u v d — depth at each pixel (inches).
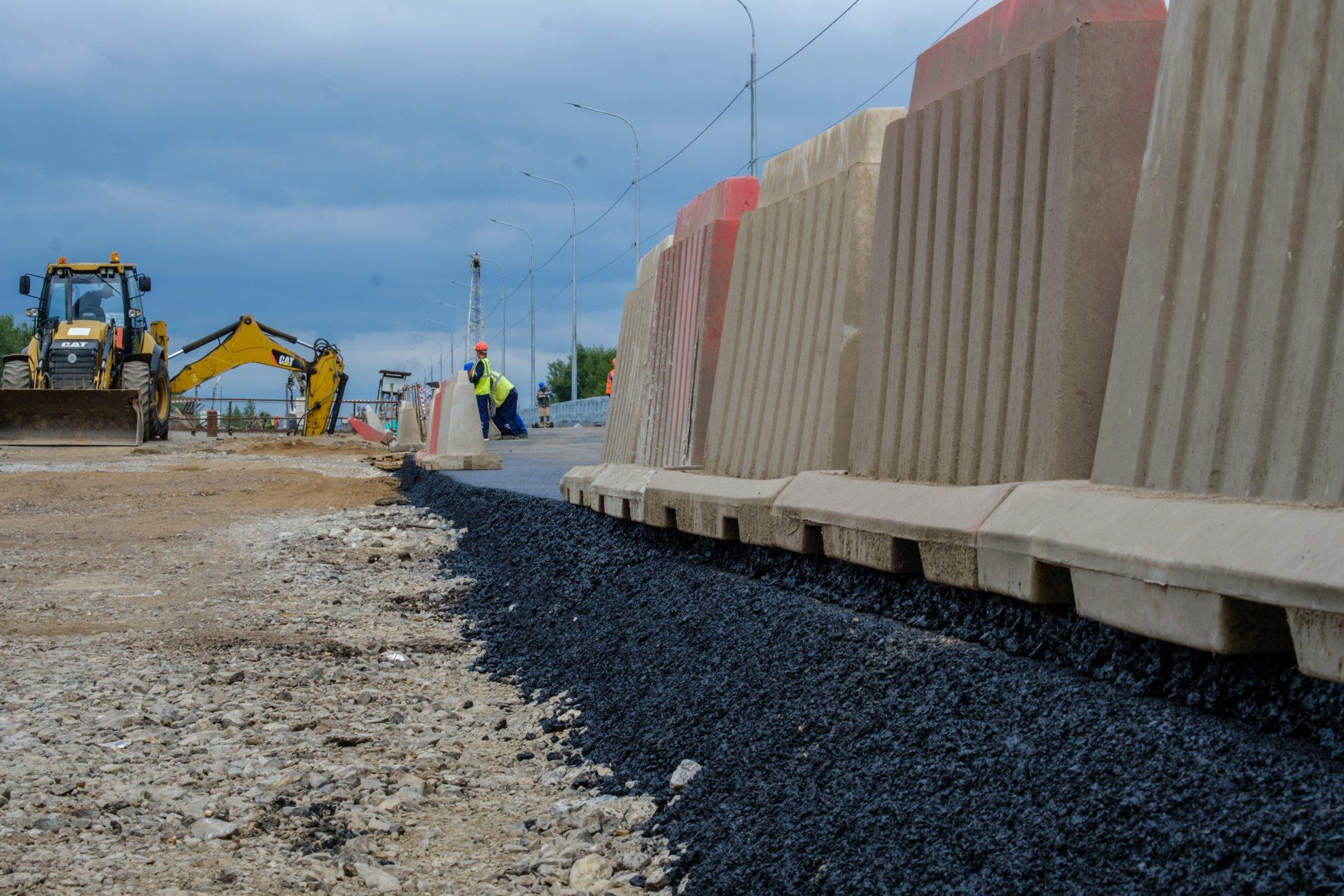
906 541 171.8
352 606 357.1
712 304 318.3
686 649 220.2
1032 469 155.5
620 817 170.2
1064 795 111.0
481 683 267.9
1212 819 95.0
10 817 163.5
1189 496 120.1
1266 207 118.4
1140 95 150.5
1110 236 150.3
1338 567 89.0
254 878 146.4
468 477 634.2
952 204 185.9
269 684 248.8
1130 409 136.6
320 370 1533.0
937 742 134.0
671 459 340.5
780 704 173.0
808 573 213.9
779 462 249.9
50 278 1136.2
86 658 267.7
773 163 290.7
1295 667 103.3
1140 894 94.9
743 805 155.6
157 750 198.8
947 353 183.8
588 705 228.4
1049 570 133.6
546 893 147.3
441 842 166.1
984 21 185.2
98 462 949.8
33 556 450.6
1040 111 160.1
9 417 1087.0
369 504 657.6
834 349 226.1
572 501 399.2
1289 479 110.0
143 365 1163.3
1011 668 136.6
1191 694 113.2
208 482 765.3
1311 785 91.3
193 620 323.9
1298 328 112.0
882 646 161.8
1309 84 113.4
